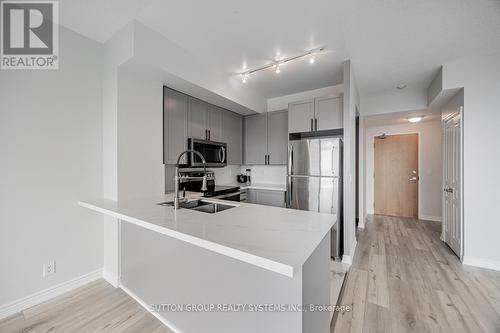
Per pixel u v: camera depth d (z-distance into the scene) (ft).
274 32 6.82
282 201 11.49
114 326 5.27
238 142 13.24
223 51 7.97
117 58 6.71
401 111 12.04
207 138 10.68
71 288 6.67
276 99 13.42
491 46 7.50
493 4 5.47
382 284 7.08
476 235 8.28
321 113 10.46
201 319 4.55
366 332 5.08
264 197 12.07
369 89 11.62
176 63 7.47
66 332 5.08
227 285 4.11
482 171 8.16
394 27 6.49
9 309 5.57
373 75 9.86
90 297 6.37
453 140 9.53
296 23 6.37
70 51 6.64
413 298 6.33
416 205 15.84
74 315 5.64
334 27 6.54
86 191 6.98
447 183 10.42
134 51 6.17
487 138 8.07
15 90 5.66
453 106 9.52
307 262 3.55
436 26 6.41
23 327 5.22
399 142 16.31
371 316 5.61
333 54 8.14
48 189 6.23
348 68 8.55
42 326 5.26
